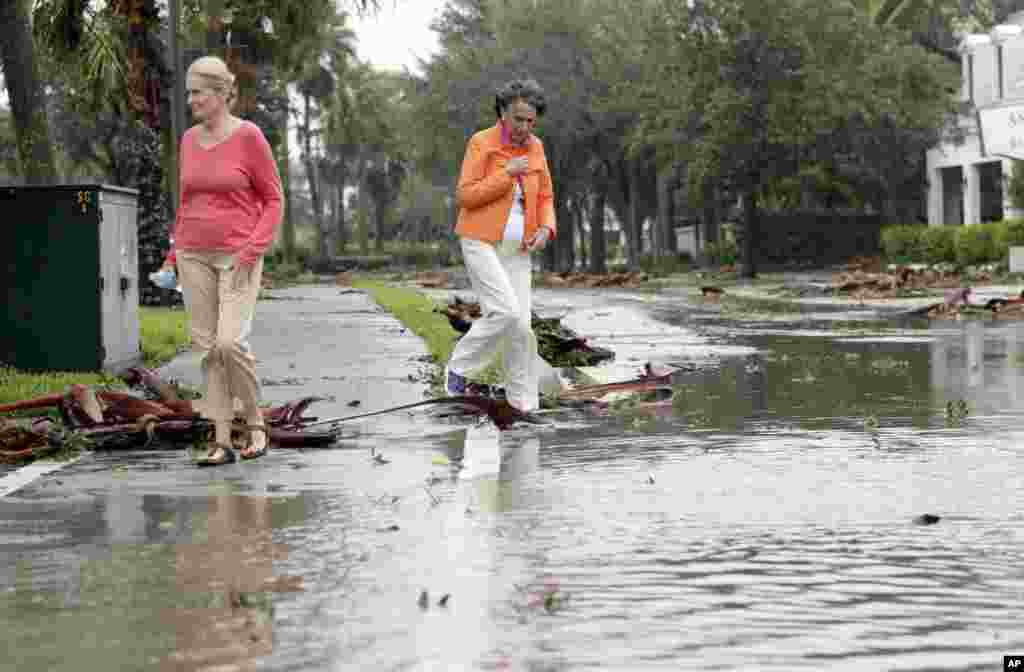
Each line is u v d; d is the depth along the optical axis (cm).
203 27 4959
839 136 8056
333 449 1395
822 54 7950
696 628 717
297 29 5112
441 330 3044
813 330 3177
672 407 1720
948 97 8656
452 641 694
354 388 1923
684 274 9569
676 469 1228
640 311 4200
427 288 6969
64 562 887
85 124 9331
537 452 1347
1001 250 6900
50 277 2048
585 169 11306
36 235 2048
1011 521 993
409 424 1581
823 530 964
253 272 1332
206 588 810
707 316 3866
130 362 2230
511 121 1598
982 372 2108
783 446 1366
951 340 2777
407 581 821
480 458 1300
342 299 5319
